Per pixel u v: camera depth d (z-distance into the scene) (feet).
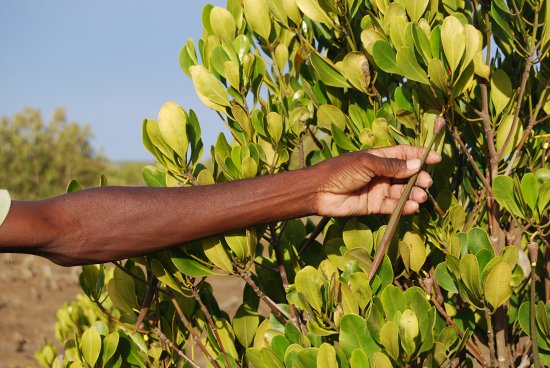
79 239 5.17
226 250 5.94
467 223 6.32
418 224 6.14
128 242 5.24
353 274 5.57
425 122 5.92
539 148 6.46
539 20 5.88
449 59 5.36
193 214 5.31
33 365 21.35
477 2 6.10
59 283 33.01
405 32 5.54
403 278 6.45
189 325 6.40
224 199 5.36
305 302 5.60
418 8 5.97
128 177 82.23
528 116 6.56
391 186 5.73
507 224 6.64
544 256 6.58
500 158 5.95
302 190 5.48
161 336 6.51
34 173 63.21
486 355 12.44
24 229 5.03
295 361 5.61
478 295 5.35
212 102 6.38
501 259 5.26
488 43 5.90
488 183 5.98
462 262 5.28
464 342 5.66
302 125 6.43
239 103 6.34
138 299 6.71
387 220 6.68
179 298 6.90
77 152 65.36
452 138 6.61
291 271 6.97
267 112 6.72
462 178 6.92
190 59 7.01
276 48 7.09
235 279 31.96
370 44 5.98
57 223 5.14
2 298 29.32
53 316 27.37
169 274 6.02
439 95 5.77
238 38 6.58
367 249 5.96
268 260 7.68
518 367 6.18
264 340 6.31
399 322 5.12
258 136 6.54
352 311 5.53
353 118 6.49
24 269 34.58
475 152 6.72
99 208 5.22
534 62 5.68
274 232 6.41
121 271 6.57
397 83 6.71
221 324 6.99
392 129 6.05
